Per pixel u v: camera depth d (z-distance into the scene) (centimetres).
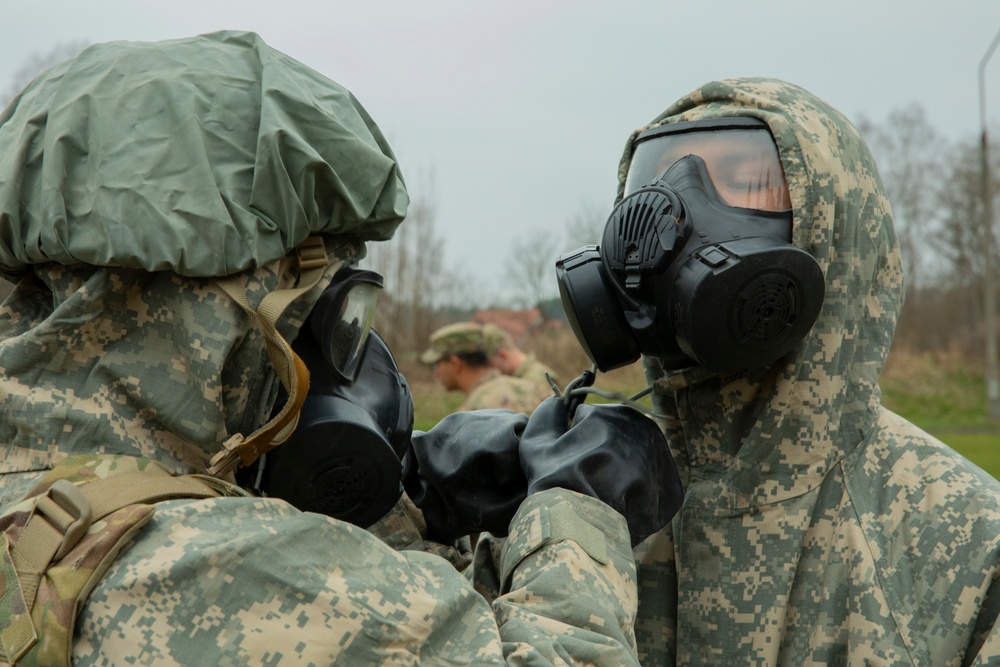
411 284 1916
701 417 158
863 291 152
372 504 140
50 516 111
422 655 113
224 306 120
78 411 118
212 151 121
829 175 145
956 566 137
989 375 1653
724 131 149
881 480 149
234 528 113
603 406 150
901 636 137
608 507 137
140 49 128
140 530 112
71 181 118
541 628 121
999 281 2466
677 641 153
